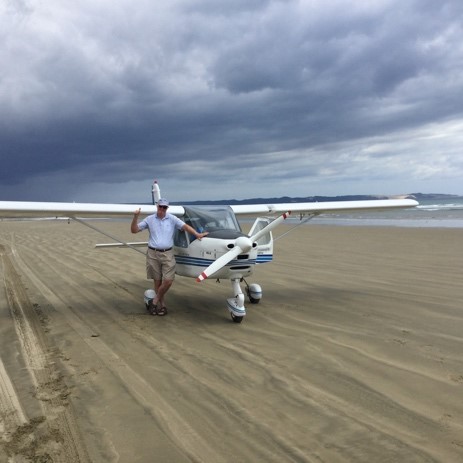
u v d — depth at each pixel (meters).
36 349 4.70
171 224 6.13
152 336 5.11
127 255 12.35
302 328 5.22
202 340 4.90
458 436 2.73
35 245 16.08
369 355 4.20
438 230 16.22
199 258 5.96
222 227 6.24
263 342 4.75
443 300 6.18
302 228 20.95
